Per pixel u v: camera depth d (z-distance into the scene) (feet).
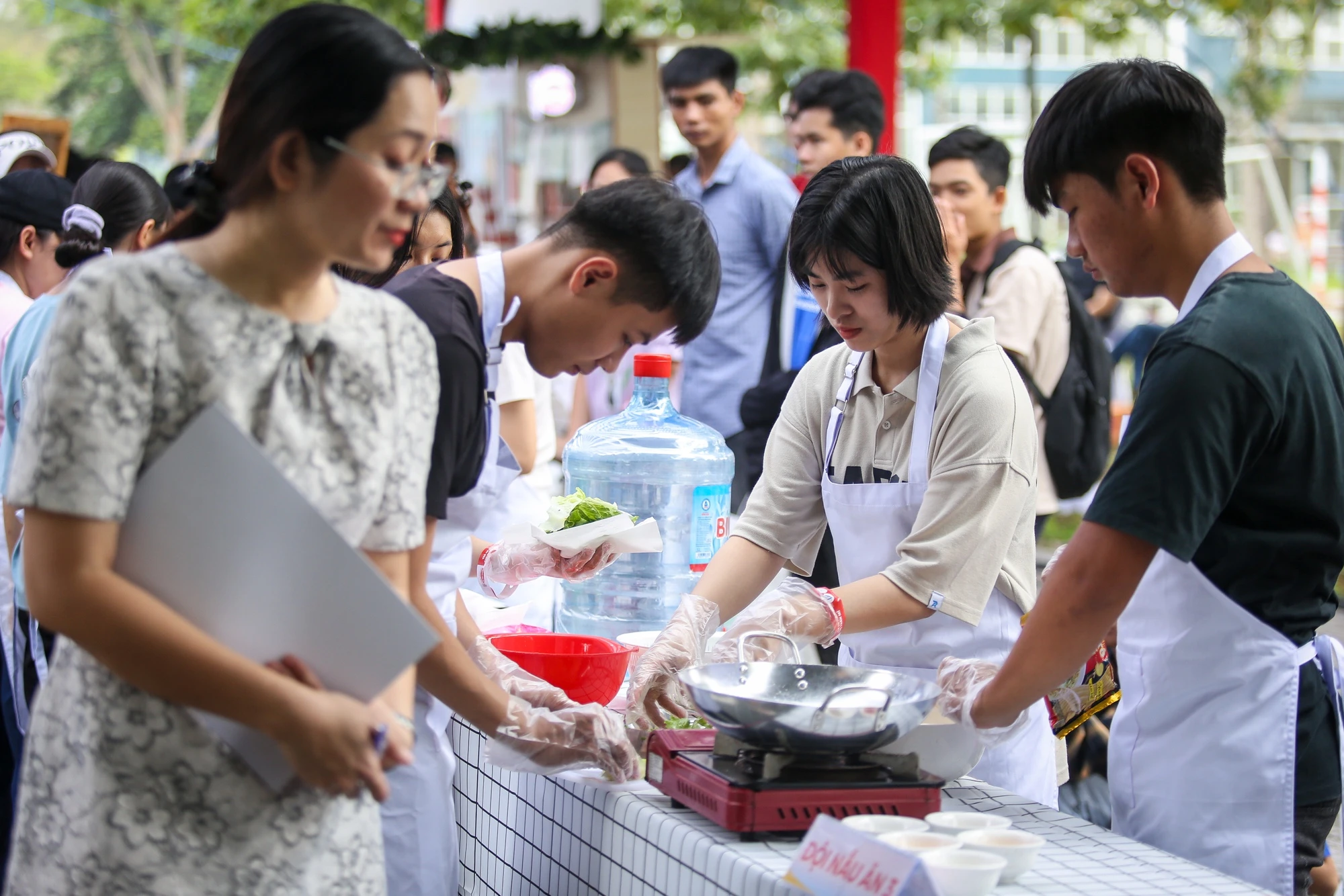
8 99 58.34
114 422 4.21
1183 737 6.10
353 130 4.30
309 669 4.50
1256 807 5.92
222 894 4.60
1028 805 6.20
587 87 23.53
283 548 4.32
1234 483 5.66
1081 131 5.82
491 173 24.27
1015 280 12.69
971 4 35.35
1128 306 36.86
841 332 7.20
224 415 4.22
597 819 6.20
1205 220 5.87
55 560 4.19
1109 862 5.42
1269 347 5.62
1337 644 6.28
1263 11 36.68
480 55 23.49
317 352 4.63
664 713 6.92
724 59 14.87
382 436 4.77
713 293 6.10
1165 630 6.12
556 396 17.29
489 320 6.00
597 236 5.91
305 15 4.36
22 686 9.58
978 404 7.20
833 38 39.11
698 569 9.13
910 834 5.15
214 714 4.33
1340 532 5.93
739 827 5.34
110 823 4.47
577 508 8.11
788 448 8.13
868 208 6.79
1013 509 7.28
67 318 4.21
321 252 4.45
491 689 6.02
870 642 7.75
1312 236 42.70
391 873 6.33
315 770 4.42
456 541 6.59
